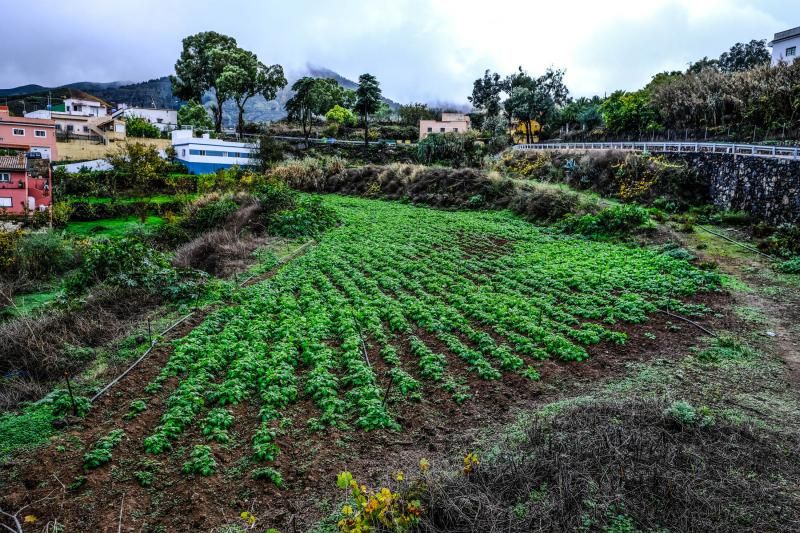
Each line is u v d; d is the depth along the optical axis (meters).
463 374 15.87
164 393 14.52
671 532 8.84
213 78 97.38
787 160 28.42
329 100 106.88
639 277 23.39
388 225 37.31
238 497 10.82
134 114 100.62
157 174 61.56
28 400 14.45
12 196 49.94
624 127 64.00
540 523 9.07
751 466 10.38
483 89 101.00
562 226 33.97
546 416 12.90
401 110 117.81
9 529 9.35
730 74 54.59
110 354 17.03
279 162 67.06
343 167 58.34
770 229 28.02
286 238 33.62
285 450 12.34
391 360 16.62
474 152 67.00
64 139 72.00
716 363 15.77
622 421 12.00
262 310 21.03
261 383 14.98
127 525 9.91
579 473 10.12
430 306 21.36
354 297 22.44
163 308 21.17
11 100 161.00
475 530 9.01
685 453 10.62
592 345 17.52
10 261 30.19
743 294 21.28
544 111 77.25
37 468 11.30
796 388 14.10
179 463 11.73
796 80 41.75
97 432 12.73
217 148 72.50
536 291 23.00
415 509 8.97
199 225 38.41
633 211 31.36
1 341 17.03
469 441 12.42
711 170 35.75
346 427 13.15
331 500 10.66
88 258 23.98
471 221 38.03
